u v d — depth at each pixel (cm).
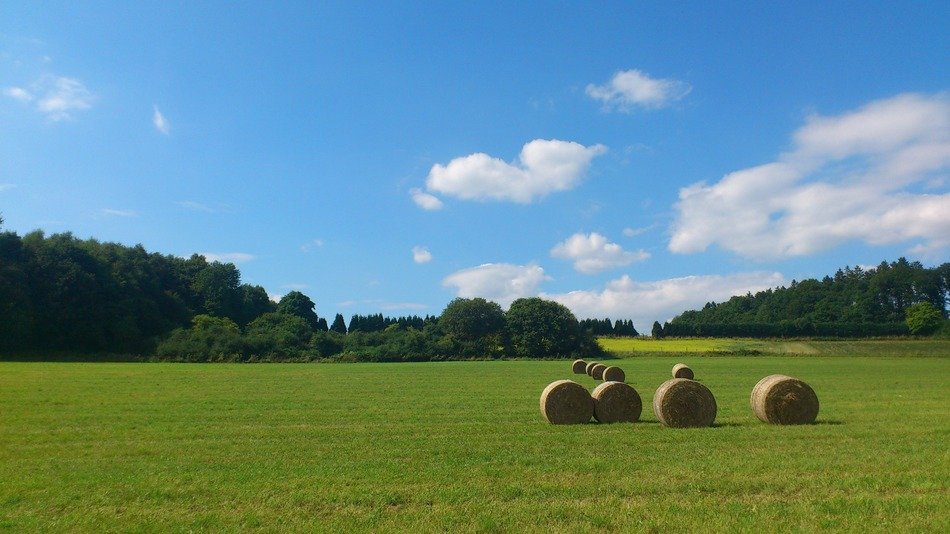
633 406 2162
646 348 11031
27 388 3581
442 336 10675
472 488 1113
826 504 969
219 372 5650
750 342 11725
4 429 1975
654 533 859
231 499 1074
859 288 15375
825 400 2809
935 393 3191
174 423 2122
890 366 6356
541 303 10869
